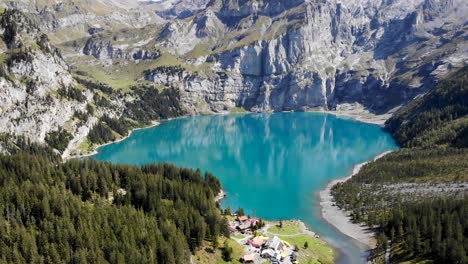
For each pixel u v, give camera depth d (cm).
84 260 12231
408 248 14075
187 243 13750
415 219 15150
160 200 16275
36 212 14312
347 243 15862
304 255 14262
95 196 17438
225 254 13825
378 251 14812
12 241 12744
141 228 13825
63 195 15450
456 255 12575
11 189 15050
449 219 14200
